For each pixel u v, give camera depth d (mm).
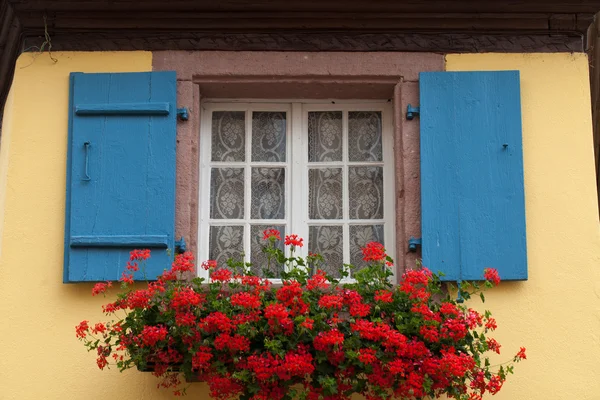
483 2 5090
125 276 4602
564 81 5098
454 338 4215
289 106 5297
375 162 5219
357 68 5113
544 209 4918
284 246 5117
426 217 4848
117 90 5004
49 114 5039
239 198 5184
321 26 5145
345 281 5066
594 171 4973
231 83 5117
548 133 5023
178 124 5027
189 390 4648
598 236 4883
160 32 5148
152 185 4875
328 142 5270
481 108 4984
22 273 4824
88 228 4812
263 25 5141
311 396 4230
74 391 4672
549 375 4695
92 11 5113
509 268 4766
